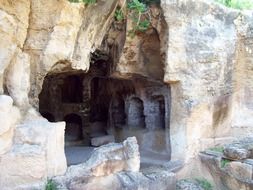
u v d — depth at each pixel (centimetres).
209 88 985
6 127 654
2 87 696
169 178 834
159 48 1075
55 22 743
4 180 659
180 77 959
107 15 903
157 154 1138
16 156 669
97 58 1159
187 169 972
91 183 750
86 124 1345
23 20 703
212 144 1007
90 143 1321
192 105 957
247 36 1019
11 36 671
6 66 683
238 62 1032
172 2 935
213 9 977
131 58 1060
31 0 723
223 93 1012
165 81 975
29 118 732
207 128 996
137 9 954
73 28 764
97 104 1450
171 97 999
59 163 723
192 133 971
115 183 782
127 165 807
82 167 751
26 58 738
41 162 686
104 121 1448
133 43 1034
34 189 672
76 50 827
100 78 1428
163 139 1149
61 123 735
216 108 1005
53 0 732
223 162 909
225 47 991
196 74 966
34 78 792
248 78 1051
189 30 955
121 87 1320
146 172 891
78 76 1409
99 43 952
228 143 1018
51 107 1330
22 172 673
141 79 1178
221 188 926
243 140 1023
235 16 1002
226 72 1006
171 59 950
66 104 1337
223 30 991
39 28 755
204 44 968
